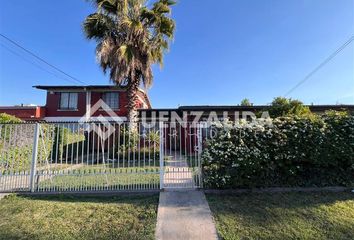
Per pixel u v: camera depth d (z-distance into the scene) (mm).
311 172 6562
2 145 6836
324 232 4277
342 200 5699
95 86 19156
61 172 6543
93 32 13047
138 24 12758
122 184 6660
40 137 6938
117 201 5828
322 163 6426
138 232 4324
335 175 6531
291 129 6492
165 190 6430
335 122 6621
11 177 6672
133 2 13336
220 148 6383
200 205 5473
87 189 6469
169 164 8164
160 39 13641
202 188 6445
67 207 5414
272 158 6398
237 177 6207
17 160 6750
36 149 6582
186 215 4984
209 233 4305
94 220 4789
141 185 6609
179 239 4125
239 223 4621
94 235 4207
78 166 7902
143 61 13414
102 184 6574
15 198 6016
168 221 4734
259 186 6320
